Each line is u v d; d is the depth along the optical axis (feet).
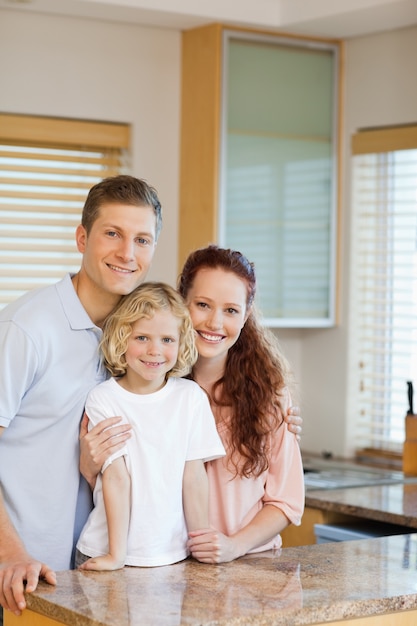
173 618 5.52
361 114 14.02
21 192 13.70
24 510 7.02
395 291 14.19
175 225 13.94
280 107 13.80
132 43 13.75
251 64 13.60
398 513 10.10
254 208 13.69
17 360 6.79
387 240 14.17
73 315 7.10
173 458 6.83
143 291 6.98
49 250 13.83
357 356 14.44
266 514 7.31
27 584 6.13
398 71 13.64
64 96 13.51
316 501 11.01
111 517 6.66
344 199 14.24
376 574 6.66
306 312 14.10
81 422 7.10
